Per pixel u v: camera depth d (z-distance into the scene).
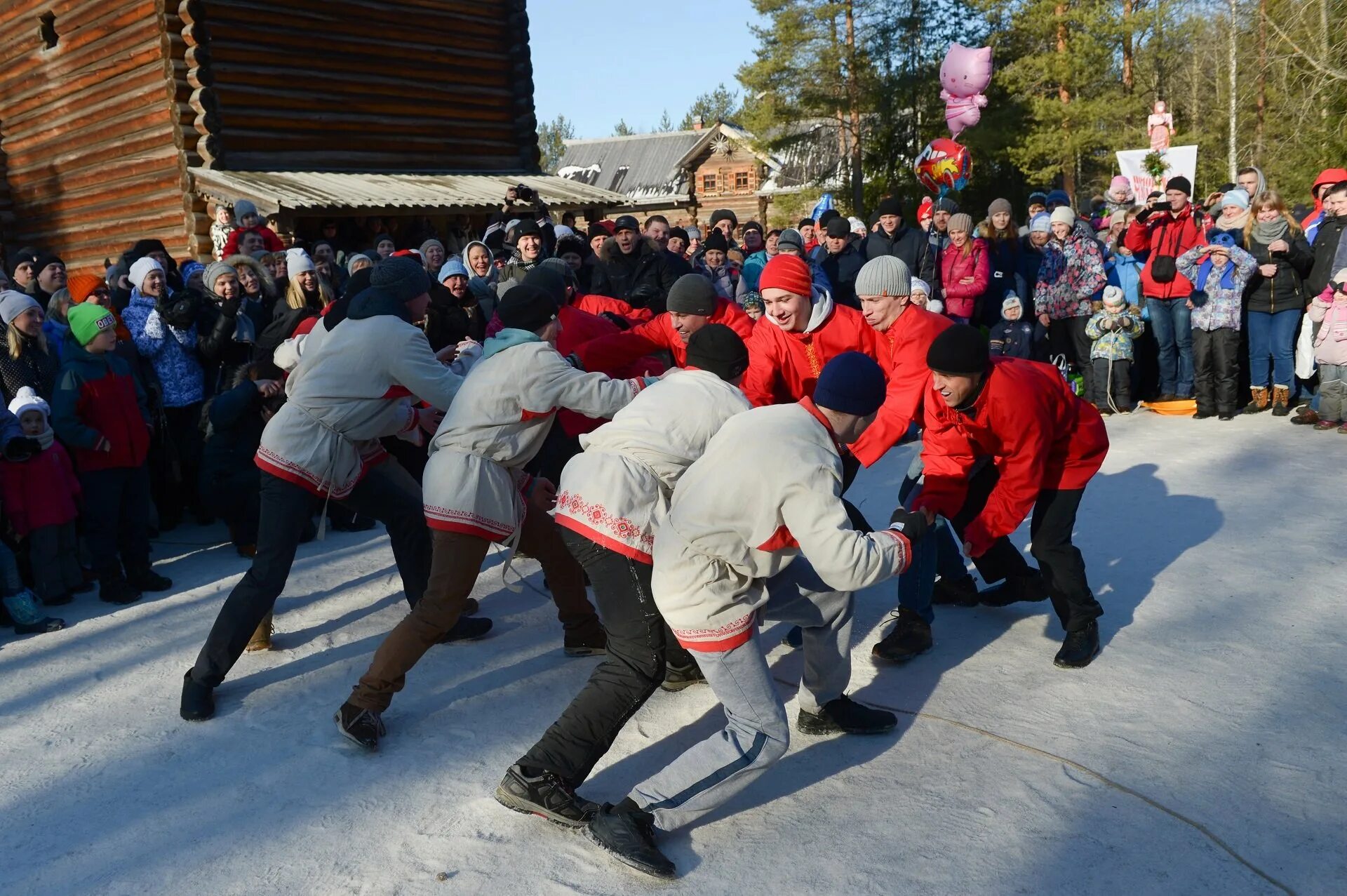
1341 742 3.25
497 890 2.69
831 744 3.42
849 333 4.21
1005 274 9.26
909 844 2.82
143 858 2.91
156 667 4.33
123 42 11.75
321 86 12.38
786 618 3.27
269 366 5.62
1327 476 6.47
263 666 4.29
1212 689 3.67
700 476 2.78
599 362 4.45
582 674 4.09
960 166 15.01
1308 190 20.91
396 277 3.92
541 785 2.88
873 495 6.77
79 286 6.96
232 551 6.16
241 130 11.70
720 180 40.34
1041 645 4.17
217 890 2.74
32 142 13.34
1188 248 8.72
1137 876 2.64
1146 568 5.00
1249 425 8.16
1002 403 3.54
